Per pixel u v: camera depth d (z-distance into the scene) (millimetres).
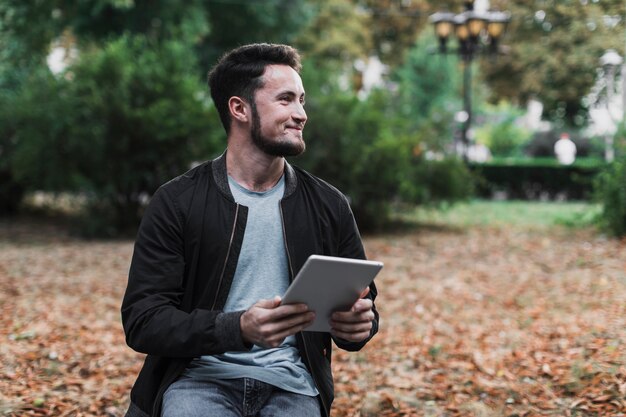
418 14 35656
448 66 31500
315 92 14016
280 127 2496
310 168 13523
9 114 14297
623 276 9141
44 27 17672
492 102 32250
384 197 14242
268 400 2525
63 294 8414
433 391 5016
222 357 2545
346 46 28891
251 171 2566
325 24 29328
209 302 2490
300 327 2312
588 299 7922
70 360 5621
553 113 32281
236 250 2502
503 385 5043
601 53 23047
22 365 5414
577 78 24500
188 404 2424
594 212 14805
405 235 13969
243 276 2518
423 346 6191
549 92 26016
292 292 2217
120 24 19797
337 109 13906
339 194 2703
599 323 6559
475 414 4582
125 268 10266
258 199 2564
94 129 12727
